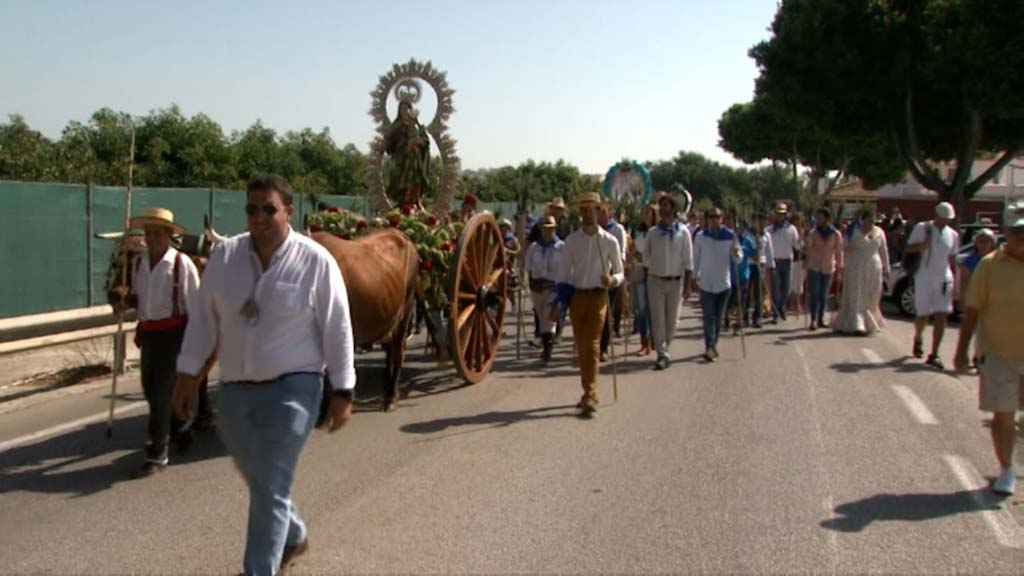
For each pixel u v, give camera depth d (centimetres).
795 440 715
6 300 1187
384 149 1155
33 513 545
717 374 1033
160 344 620
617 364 1118
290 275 404
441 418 796
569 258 820
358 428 756
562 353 1224
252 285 402
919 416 803
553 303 825
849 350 1227
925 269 1102
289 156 3225
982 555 479
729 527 518
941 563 467
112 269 673
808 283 1481
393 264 792
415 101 1187
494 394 912
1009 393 580
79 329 988
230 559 473
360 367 1078
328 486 593
